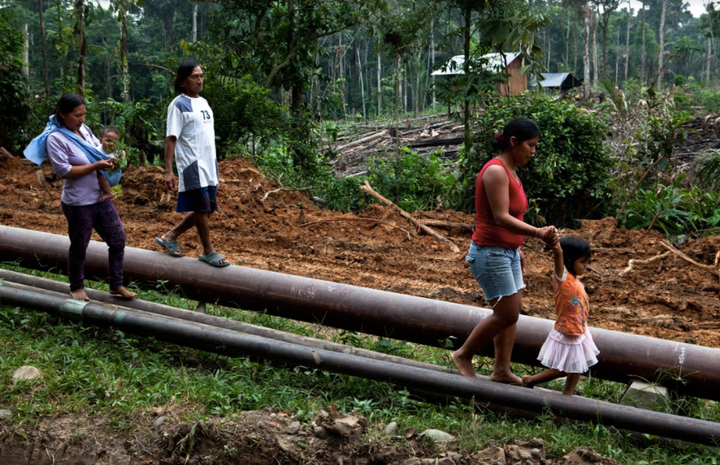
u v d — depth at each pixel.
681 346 4.77
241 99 13.38
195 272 6.03
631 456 4.19
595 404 4.31
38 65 39.12
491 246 4.32
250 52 15.02
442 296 7.05
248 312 6.28
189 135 5.62
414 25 13.64
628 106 12.62
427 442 4.18
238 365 5.21
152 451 4.23
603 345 4.88
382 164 13.22
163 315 5.65
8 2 33.09
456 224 9.51
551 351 4.54
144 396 4.58
